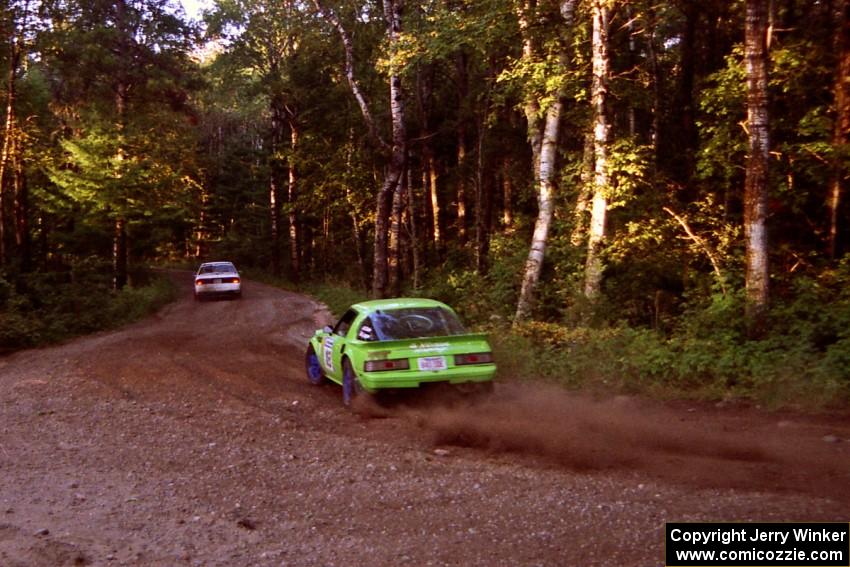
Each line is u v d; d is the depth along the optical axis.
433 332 9.62
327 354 10.73
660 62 25.83
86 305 22.95
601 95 15.40
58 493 5.80
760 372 9.59
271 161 46.78
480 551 4.45
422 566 4.23
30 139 32.38
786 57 15.73
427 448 7.21
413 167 38.22
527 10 15.12
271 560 4.37
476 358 9.07
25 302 20.58
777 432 7.55
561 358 11.38
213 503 5.53
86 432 8.09
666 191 18.39
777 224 17.56
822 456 6.53
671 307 15.80
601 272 15.45
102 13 32.34
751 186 11.75
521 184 27.92
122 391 10.84
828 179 16.03
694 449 6.88
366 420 8.65
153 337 18.52
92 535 4.81
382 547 4.56
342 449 7.18
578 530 4.75
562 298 16.19
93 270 31.06
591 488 5.70
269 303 30.36
